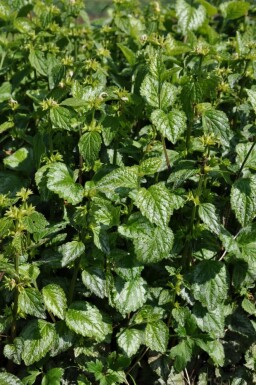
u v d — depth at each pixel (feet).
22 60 3.44
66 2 3.69
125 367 2.82
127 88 3.31
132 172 2.57
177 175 2.66
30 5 3.62
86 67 3.01
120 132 2.88
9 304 2.87
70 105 2.68
